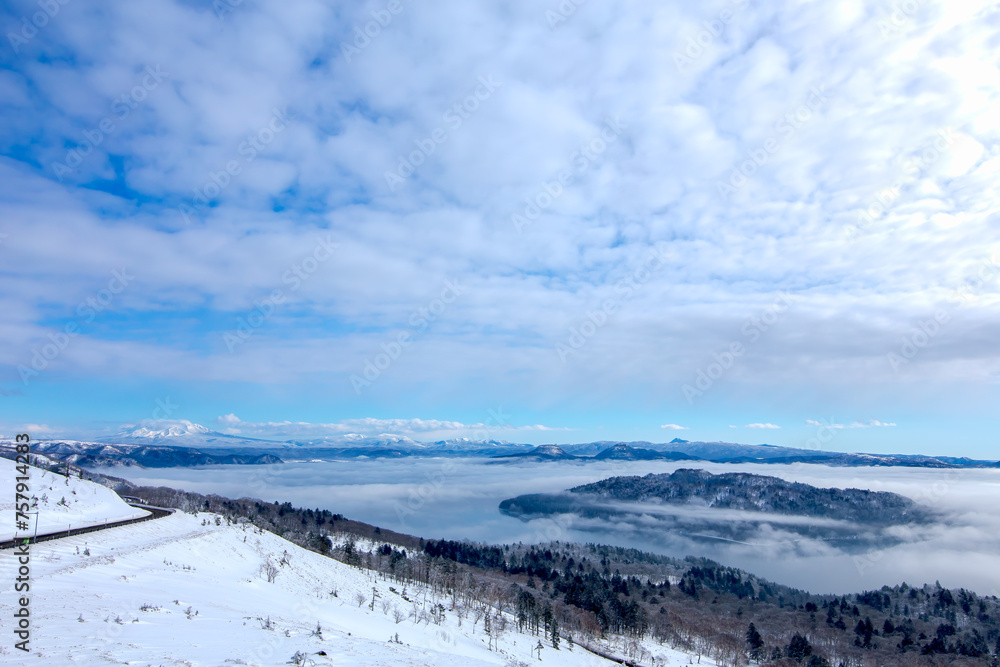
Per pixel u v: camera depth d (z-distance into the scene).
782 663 109.12
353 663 20.42
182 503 110.31
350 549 123.38
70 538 47.22
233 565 54.03
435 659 26.19
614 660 81.88
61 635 18.03
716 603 186.88
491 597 112.00
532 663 55.22
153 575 37.38
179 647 18.55
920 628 170.00
